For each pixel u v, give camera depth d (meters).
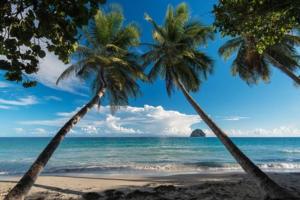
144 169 21.56
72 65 15.20
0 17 3.84
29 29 3.96
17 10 3.85
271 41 6.84
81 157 35.62
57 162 29.19
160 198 9.57
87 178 15.81
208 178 15.79
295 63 17.25
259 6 5.87
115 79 15.62
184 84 17.41
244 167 10.57
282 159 32.69
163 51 17.23
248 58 17.72
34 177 8.84
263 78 19.05
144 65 17.48
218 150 50.09
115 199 9.65
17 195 8.17
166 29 16.95
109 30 16.31
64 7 3.73
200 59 17.25
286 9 5.81
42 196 10.45
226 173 18.48
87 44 16.19
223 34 6.61
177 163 26.50
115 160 31.53
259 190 10.99
